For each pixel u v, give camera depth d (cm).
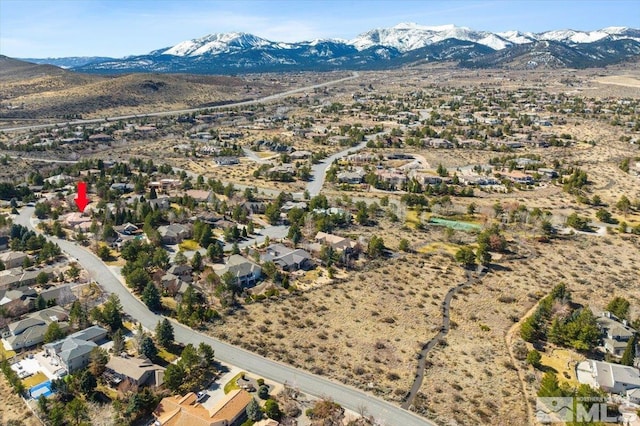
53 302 11181
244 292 11956
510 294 11869
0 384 8756
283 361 9344
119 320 10425
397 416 7950
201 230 14975
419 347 9794
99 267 13375
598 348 9706
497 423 7806
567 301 11244
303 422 7800
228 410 7769
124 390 8325
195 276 12694
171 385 8350
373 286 12294
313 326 10531
